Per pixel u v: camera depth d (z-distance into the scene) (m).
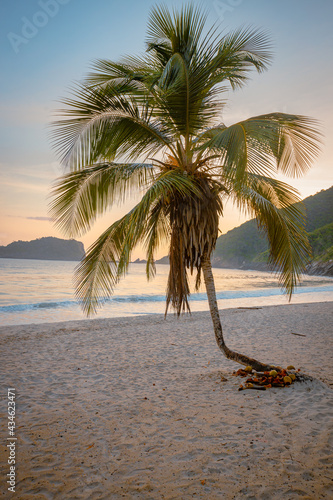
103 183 5.06
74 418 4.30
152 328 11.85
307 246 5.10
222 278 69.56
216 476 2.97
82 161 4.35
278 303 22.75
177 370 6.67
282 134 4.34
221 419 4.11
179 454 3.35
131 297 24.84
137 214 3.82
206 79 4.42
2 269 73.88
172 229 4.86
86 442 3.65
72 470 3.12
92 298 4.88
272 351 8.01
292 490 2.73
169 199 4.71
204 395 5.01
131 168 4.92
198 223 4.52
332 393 4.71
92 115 4.41
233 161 3.52
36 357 7.75
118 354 8.09
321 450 3.30
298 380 5.16
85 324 12.70
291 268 5.06
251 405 4.47
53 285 38.25
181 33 4.32
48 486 2.88
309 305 18.48
